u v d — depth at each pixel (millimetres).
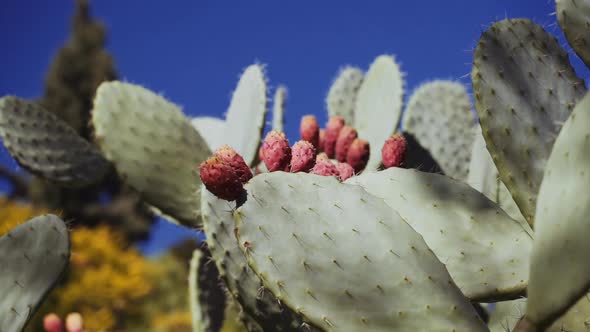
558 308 1409
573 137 1442
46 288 1826
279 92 2596
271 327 1823
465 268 1614
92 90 17344
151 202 2398
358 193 1581
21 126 2527
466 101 2381
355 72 2623
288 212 1563
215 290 2357
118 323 6355
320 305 1527
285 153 1730
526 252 1618
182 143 2420
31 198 14719
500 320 1915
